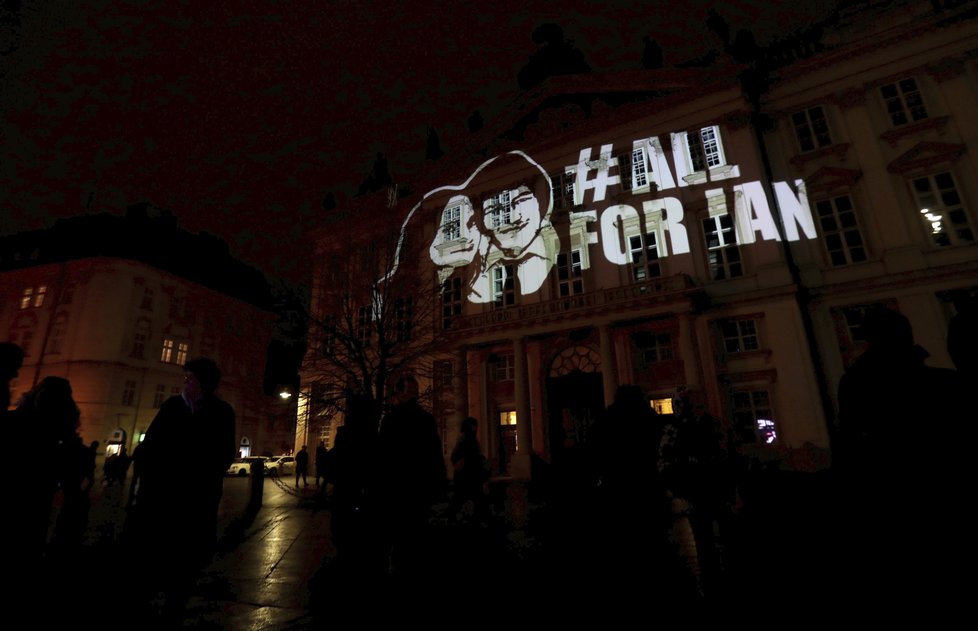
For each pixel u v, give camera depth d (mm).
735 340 18688
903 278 16531
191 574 3943
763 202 19203
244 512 12234
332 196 32469
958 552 2469
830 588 3945
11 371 3510
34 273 35031
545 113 25391
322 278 19547
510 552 6371
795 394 16844
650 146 22562
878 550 2787
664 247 20984
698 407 5113
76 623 4008
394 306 18328
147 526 3793
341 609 4441
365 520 4469
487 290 24750
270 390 43781
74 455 6785
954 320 2625
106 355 31875
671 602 4223
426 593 4723
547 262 23297
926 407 2600
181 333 37469
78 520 6957
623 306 18891
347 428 4777
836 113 19328
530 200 24844
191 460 3912
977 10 17188
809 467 15820
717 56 23562
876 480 2719
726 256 19688
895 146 17859
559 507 10328
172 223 39469
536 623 3963
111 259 33594
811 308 18031
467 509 11156
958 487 2469
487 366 23500
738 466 4762
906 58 18297
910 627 2598
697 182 20953
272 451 42625
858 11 19547
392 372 15609
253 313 44812
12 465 3361
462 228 26906
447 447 22672
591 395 20953
